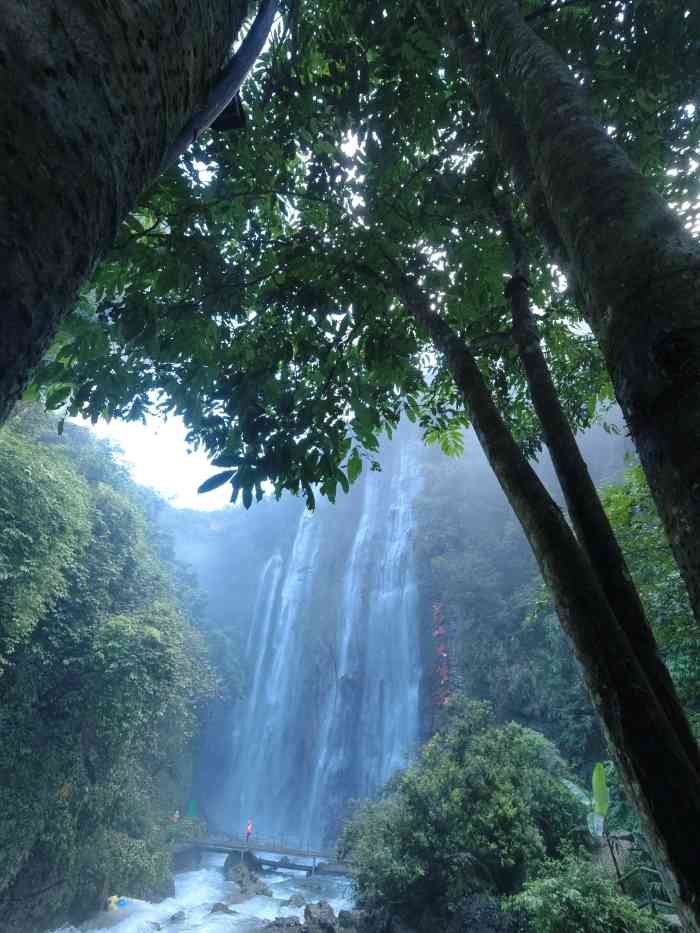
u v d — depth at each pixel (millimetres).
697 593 729
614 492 8758
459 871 12266
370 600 42344
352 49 3117
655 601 8281
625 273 968
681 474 757
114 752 20328
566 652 25250
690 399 779
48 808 17531
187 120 895
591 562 1414
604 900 7977
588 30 2879
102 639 19125
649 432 832
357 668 39469
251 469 2758
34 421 21266
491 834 12594
